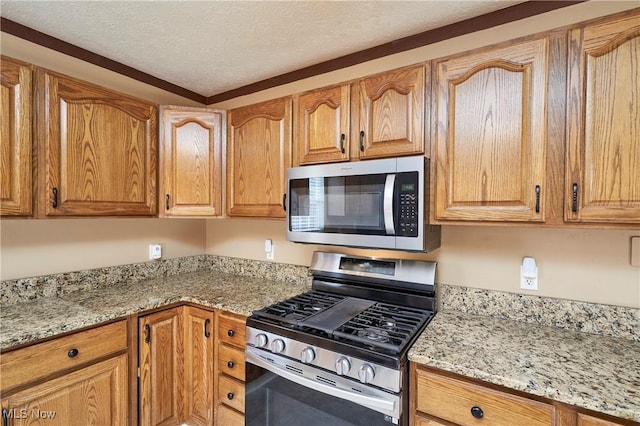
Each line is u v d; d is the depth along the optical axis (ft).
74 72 6.18
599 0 4.56
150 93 7.50
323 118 5.52
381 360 3.90
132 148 6.16
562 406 3.17
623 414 2.86
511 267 5.11
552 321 4.76
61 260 6.24
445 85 4.47
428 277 5.46
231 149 6.70
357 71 6.48
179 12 5.03
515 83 4.02
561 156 3.77
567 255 4.73
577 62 3.67
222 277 7.98
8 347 4.14
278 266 7.61
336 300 5.87
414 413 3.96
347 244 5.05
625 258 4.38
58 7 4.90
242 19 5.23
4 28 5.28
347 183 5.04
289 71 7.30
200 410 6.13
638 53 3.39
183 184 6.70
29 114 4.79
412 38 5.89
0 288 5.41
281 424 4.77
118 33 5.65
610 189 3.53
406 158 4.52
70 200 5.27
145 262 7.66
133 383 5.58
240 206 6.57
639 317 4.23
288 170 5.70
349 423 4.16
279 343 4.70
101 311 5.27
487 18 5.26
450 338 4.35
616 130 3.49
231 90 8.35
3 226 5.52
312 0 4.76
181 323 6.31
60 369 4.66
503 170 4.11
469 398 3.62
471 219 4.32
